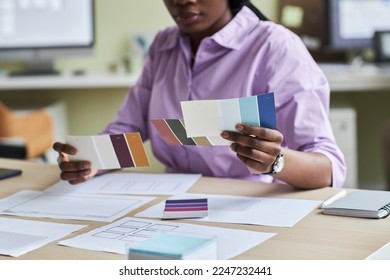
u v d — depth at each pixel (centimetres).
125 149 193
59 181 222
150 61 257
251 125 173
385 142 346
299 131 214
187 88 233
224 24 234
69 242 156
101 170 229
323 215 171
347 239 152
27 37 476
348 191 194
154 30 496
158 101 241
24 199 200
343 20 461
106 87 509
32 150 416
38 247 155
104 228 167
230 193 197
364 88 425
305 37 481
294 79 219
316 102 216
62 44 475
